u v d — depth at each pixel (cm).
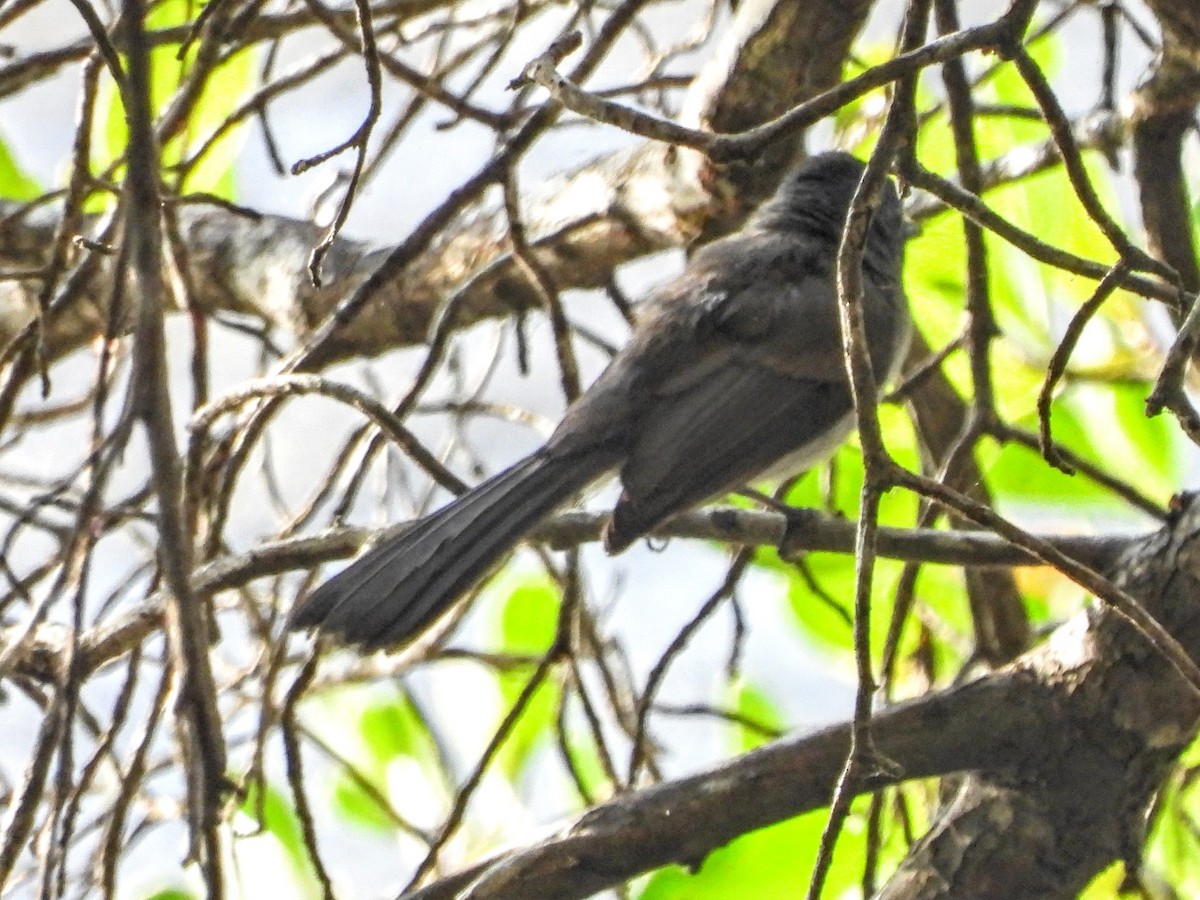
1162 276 541
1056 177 848
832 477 888
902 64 484
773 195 919
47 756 493
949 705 630
